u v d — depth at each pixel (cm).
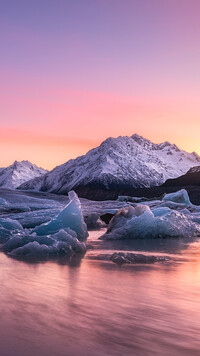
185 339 425
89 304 589
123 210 2345
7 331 439
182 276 900
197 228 2369
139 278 866
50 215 3319
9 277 863
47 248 1366
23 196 5938
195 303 611
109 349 388
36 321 484
